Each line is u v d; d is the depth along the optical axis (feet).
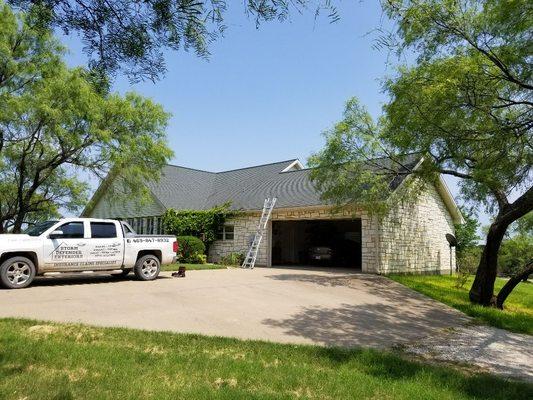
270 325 29.71
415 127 33.17
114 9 13.25
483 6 30.01
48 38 57.47
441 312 40.50
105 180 71.41
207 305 34.50
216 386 17.25
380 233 63.36
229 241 80.38
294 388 17.58
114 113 65.16
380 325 32.65
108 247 43.88
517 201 44.83
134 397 15.37
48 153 66.13
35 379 16.74
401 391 17.67
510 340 31.73
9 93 57.47
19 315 28.37
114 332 25.09
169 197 89.30
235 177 101.50
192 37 13.24
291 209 70.44
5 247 38.70
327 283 50.42
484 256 47.24
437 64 31.35
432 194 78.64
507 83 29.71
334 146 55.67
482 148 27.99
